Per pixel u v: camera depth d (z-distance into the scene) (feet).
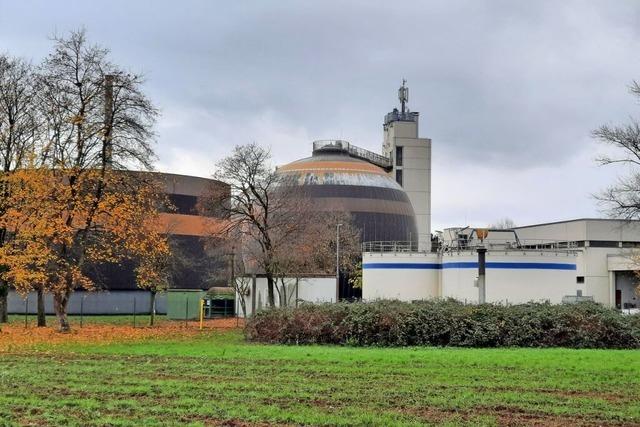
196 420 41.63
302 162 318.04
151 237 133.69
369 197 304.50
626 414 44.96
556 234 295.69
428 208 401.08
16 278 118.11
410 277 209.77
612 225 281.95
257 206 191.21
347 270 263.49
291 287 222.48
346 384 55.57
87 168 124.06
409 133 403.75
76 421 41.27
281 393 50.90
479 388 54.44
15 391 51.42
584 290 278.26
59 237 121.80
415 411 44.93
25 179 118.32
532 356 76.79
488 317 95.66
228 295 224.74
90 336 114.42
